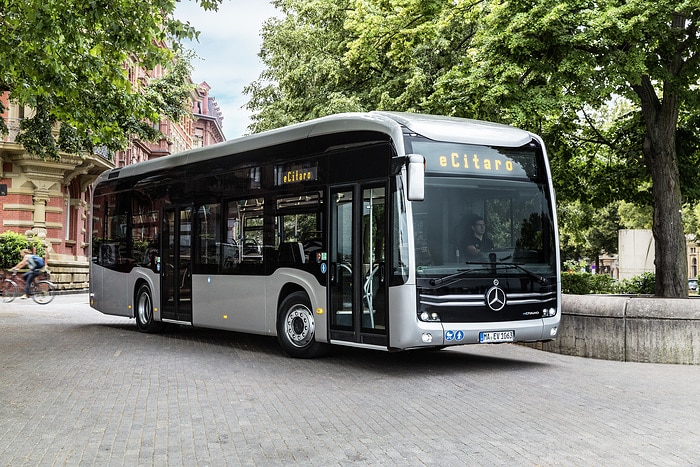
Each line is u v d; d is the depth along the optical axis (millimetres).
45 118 25172
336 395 9062
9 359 12109
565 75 14672
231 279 13703
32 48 15352
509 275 10844
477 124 11422
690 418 7703
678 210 16047
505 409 8188
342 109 28656
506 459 6109
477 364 11750
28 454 6320
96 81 17469
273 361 12062
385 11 20203
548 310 11141
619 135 18875
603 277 20984
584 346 12633
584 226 22766
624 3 14664
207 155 14648
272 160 12875
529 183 11258
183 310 15125
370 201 10930
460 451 6375
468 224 10688
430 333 10258
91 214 19094
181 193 15367
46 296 27266
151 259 16359
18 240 33250
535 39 14492
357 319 11047
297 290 12562
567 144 19516
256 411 8094
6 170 35844
